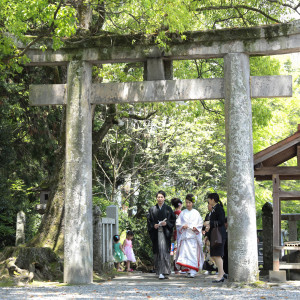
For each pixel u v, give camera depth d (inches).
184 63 633.6
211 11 583.5
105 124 550.6
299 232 886.4
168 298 270.7
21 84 645.3
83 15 463.8
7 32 386.3
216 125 922.7
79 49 392.2
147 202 809.5
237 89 370.0
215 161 993.5
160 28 383.9
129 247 561.3
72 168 381.4
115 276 461.7
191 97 379.9
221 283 376.8
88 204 381.1
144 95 385.4
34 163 767.7
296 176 437.1
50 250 408.8
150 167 892.0
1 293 301.3
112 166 916.0
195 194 914.7
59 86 393.7
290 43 368.5
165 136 885.8
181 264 426.6
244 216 359.9
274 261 382.3
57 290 323.3
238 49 374.6
